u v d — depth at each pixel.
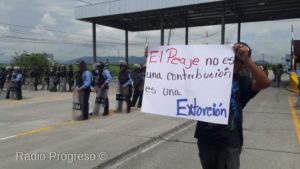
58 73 24.33
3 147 7.19
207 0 25.95
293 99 18.78
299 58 28.53
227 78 3.31
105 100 12.09
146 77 3.71
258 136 8.68
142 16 32.62
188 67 3.50
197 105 3.43
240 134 3.50
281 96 20.67
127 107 12.93
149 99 3.67
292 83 25.52
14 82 18.08
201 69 3.44
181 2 26.89
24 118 11.42
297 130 9.52
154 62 3.68
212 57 3.39
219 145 3.43
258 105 15.85
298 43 28.69
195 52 3.48
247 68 3.33
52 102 16.61
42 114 12.41
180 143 7.84
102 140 7.98
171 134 8.87
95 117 11.69
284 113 13.10
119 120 11.04
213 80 3.38
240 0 26.25
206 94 3.39
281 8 30.19
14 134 8.58
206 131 3.47
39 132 8.88
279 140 8.22
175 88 3.55
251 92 3.43
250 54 3.31
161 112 3.60
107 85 12.09
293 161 6.45
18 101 17.12
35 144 7.49
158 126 9.90
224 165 3.44
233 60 3.29
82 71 11.09
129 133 8.83
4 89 25.72
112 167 5.99
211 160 3.54
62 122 10.59
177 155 6.77
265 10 31.02
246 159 6.56
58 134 8.62
